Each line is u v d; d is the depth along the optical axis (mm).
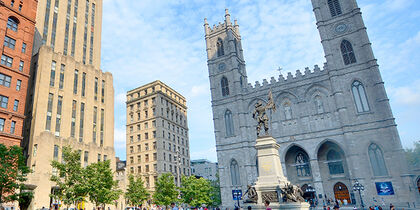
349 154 53812
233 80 72438
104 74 74938
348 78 58406
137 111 90562
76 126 61562
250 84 69562
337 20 62750
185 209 66312
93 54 74688
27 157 51625
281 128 62531
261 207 19609
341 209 47125
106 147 68188
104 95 73062
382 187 49969
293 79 64250
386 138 52031
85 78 67750
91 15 77312
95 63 74438
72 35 68938
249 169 62969
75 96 63312
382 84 54531
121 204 64125
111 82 75938
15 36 47531
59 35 65312
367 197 50656
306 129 59812
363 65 57625
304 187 59406
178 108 99125
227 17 79125
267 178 21438
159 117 84625
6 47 45531
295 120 61562
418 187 48469
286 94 64250
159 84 90688
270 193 20391
